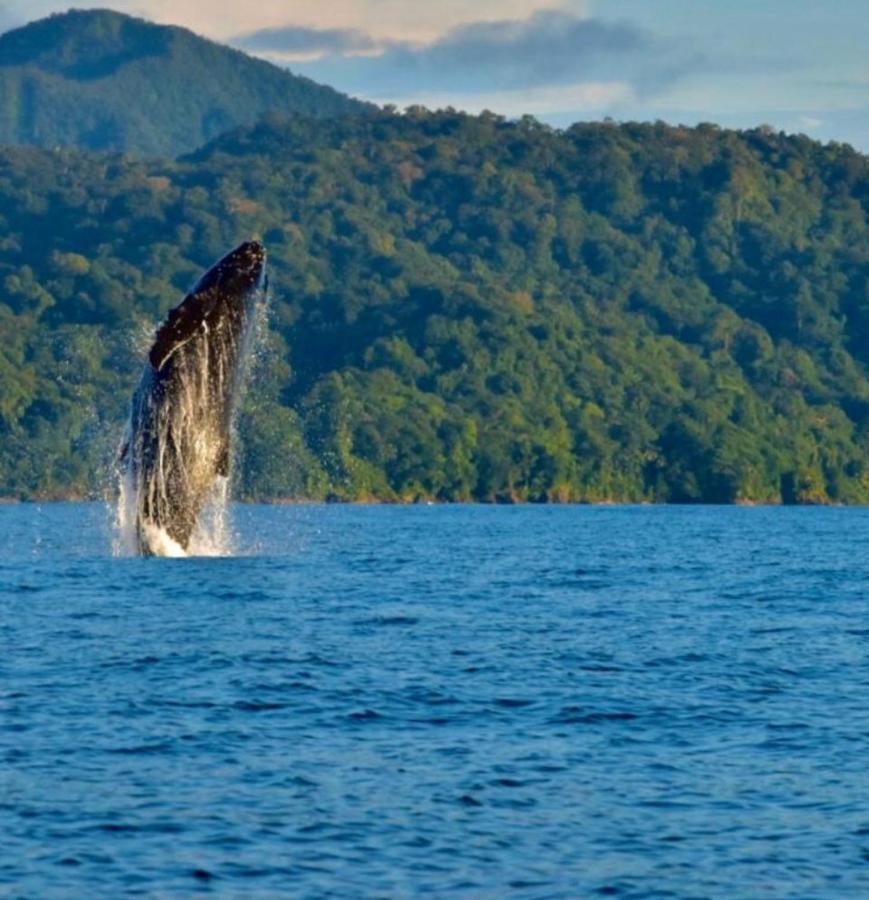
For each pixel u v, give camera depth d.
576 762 99.56
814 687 127.62
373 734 105.88
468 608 181.25
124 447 190.00
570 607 186.38
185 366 177.38
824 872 80.00
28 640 142.50
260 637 147.38
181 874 78.06
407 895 76.19
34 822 84.75
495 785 93.69
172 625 153.88
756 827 86.81
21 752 98.31
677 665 137.88
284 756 99.12
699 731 109.19
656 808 89.88
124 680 122.31
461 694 120.06
